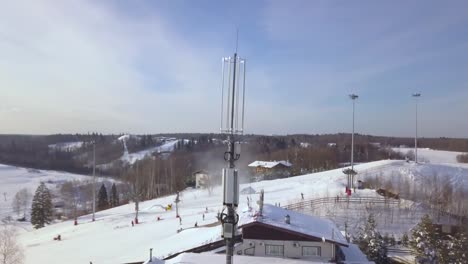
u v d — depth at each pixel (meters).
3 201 145.12
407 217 54.78
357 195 62.41
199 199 83.12
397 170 82.56
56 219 105.00
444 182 71.56
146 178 124.19
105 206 113.62
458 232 44.97
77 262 45.78
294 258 28.84
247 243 29.70
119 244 51.66
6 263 48.38
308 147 150.88
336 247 29.81
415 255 43.03
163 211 73.62
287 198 66.00
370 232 43.50
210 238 37.16
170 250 39.59
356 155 145.12
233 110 11.46
